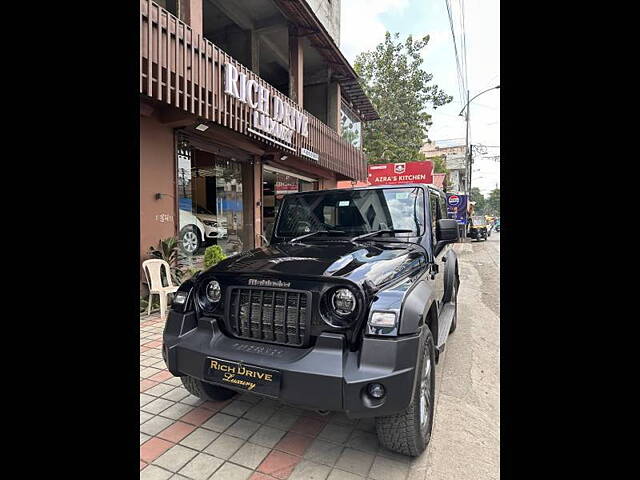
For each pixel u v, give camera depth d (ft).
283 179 38.50
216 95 20.36
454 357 13.33
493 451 7.86
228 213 28.07
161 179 20.16
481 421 9.10
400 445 7.27
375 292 7.11
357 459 7.54
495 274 33.27
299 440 8.20
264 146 29.19
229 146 26.13
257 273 7.79
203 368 7.63
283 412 9.38
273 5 30.68
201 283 8.64
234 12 31.01
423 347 6.99
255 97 23.67
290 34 32.91
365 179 51.01
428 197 11.25
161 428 8.65
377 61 75.61
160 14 16.34
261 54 38.96
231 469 7.25
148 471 7.18
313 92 44.24
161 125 20.13
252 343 7.69
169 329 8.51
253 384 6.98
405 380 6.37
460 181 140.46
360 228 11.34
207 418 9.09
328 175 44.47
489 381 11.42
